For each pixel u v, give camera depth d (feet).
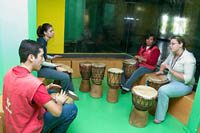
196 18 10.07
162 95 8.23
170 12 11.82
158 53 11.43
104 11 14.12
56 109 4.55
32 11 6.54
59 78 9.30
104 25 14.44
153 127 8.16
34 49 4.44
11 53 6.77
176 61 8.55
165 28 12.32
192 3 10.28
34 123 4.55
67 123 5.95
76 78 13.57
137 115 7.98
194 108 7.54
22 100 4.25
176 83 8.63
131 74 11.58
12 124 4.48
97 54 14.85
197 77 10.07
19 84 4.25
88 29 14.07
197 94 7.35
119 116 8.80
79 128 7.61
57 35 13.33
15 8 6.40
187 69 8.08
